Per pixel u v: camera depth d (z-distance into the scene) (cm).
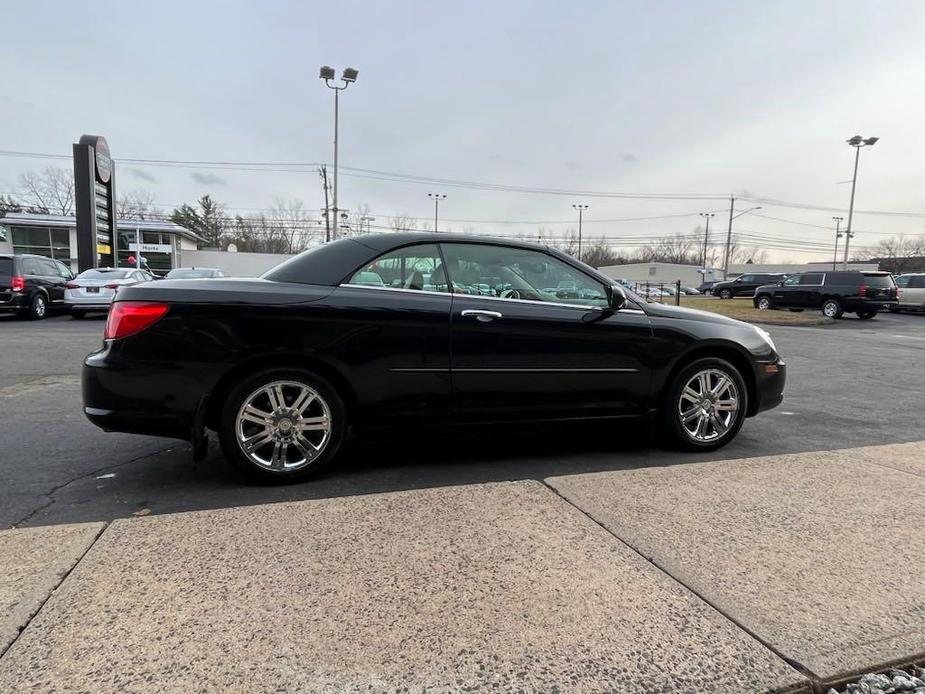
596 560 254
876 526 291
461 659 191
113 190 2023
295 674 182
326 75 2634
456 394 369
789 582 240
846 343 1293
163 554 251
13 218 3294
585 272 407
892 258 7688
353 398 355
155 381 323
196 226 6881
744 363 444
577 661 192
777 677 188
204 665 185
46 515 309
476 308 370
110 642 194
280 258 4647
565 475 368
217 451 422
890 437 489
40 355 874
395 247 372
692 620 213
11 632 198
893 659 197
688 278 7931
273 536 269
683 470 367
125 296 329
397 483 362
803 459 395
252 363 339
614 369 400
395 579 235
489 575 240
